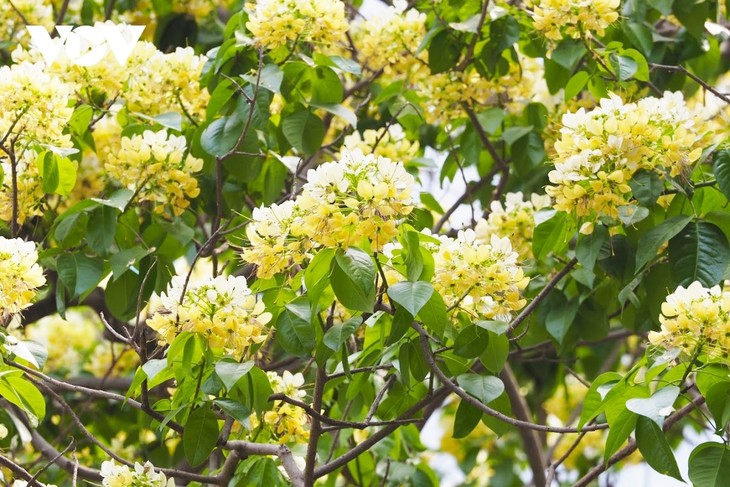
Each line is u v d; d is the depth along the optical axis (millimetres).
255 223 4977
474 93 7746
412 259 4957
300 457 6297
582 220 5672
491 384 5133
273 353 8320
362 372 5746
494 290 5082
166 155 6461
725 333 4504
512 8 7465
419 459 8359
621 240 6375
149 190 6555
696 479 4613
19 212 6625
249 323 4996
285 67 6824
